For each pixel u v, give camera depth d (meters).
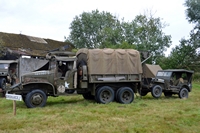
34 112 8.26
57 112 8.33
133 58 11.24
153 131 6.09
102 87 10.65
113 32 31.31
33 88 9.52
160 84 12.98
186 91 13.45
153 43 29.73
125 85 11.40
